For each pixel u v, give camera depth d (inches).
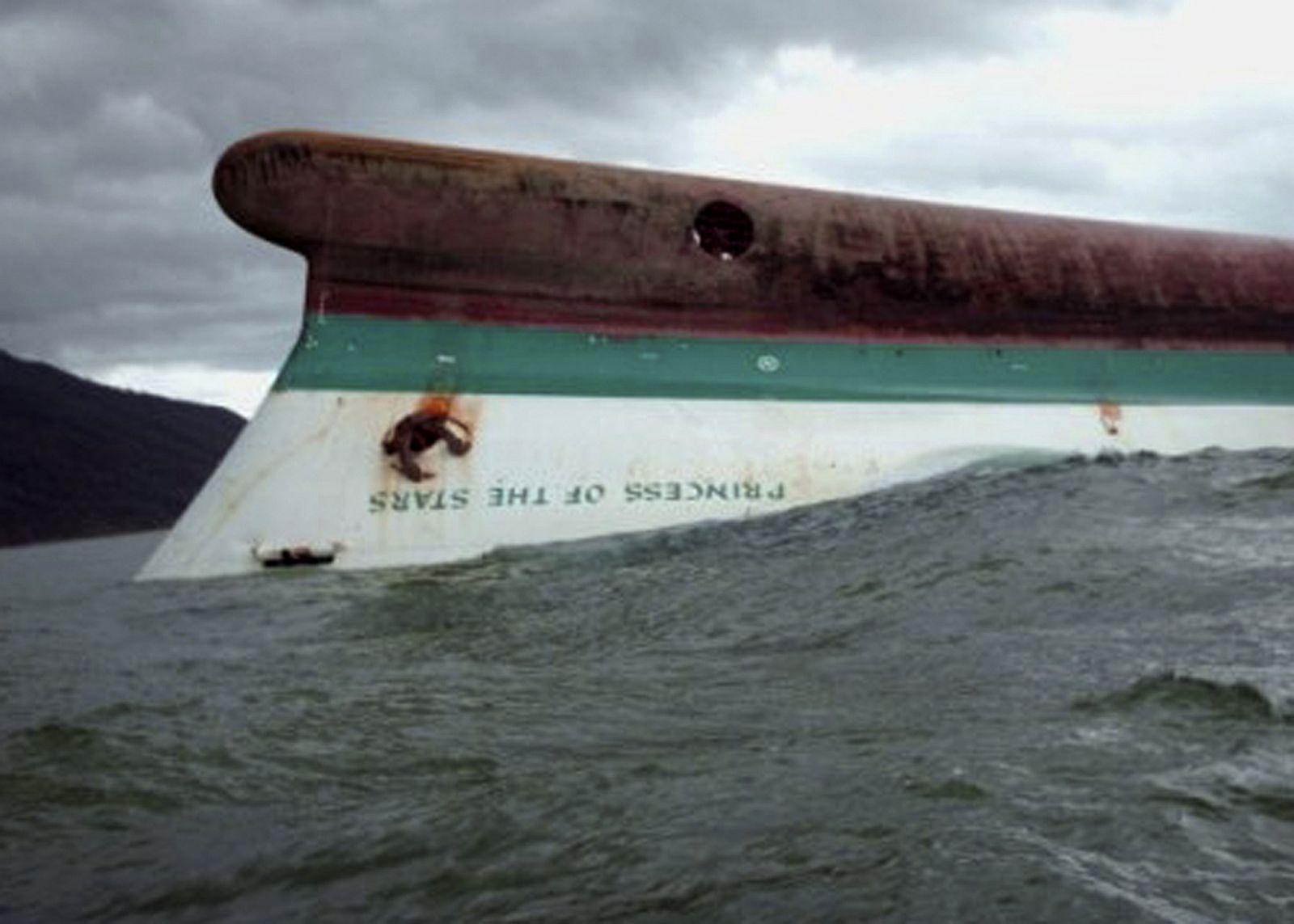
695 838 150.3
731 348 669.9
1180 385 796.6
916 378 711.1
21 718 269.1
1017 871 127.6
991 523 455.8
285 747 229.1
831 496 639.8
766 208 698.8
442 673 307.6
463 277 617.3
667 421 630.5
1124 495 490.0
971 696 226.2
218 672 326.3
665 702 252.5
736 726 222.5
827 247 709.3
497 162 631.2
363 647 359.9
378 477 568.7
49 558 1870.1
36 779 212.7
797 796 164.9
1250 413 813.9
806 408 668.1
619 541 573.6
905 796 159.8
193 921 142.6
